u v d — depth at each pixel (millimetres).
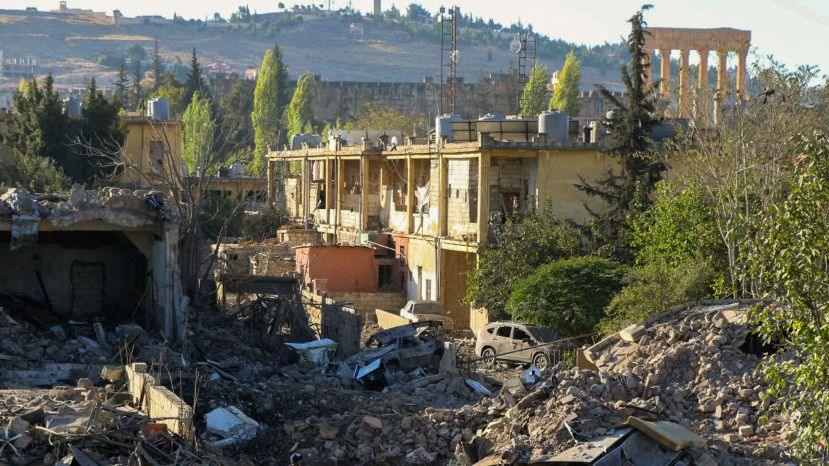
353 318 33906
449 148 44719
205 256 51750
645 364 23203
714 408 21219
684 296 29453
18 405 20594
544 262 37375
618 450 18250
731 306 24641
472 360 32281
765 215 16391
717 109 37875
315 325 36312
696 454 18438
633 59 37875
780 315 15875
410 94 132625
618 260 35531
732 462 18562
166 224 30875
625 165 37625
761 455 18750
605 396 21547
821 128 34375
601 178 42312
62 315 34312
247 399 24750
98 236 34906
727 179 31906
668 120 39406
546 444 19125
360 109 127188
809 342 15047
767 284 16641
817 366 15016
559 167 42219
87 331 31047
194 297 36000
